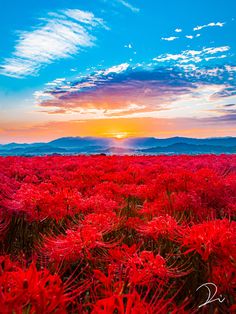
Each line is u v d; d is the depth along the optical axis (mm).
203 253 2027
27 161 11680
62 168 10039
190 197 3953
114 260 2258
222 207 4289
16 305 1422
